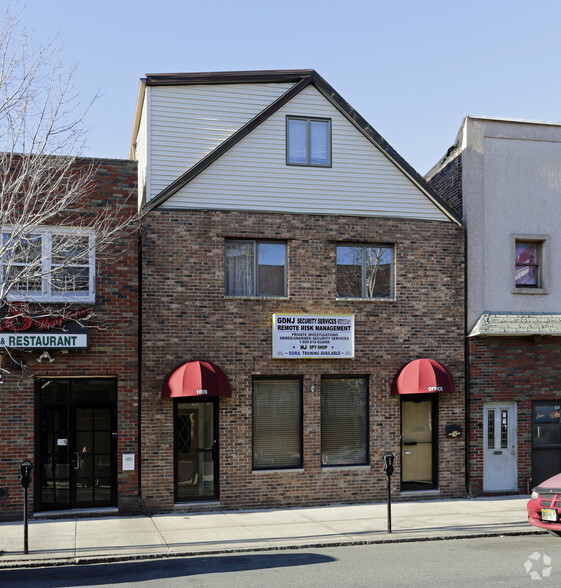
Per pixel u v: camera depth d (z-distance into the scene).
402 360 15.43
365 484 15.03
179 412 14.20
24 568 9.92
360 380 15.34
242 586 8.77
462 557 10.31
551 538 11.80
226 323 14.41
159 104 15.10
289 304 14.83
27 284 13.09
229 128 15.54
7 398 13.04
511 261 16.39
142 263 14.02
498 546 11.14
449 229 16.03
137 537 11.62
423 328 15.64
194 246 14.34
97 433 13.79
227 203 14.62
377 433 15.18
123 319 13.77
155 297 14.03
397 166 15.73
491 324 15.67
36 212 13.05
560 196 16.84
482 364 15.88
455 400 15.70
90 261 13.64
